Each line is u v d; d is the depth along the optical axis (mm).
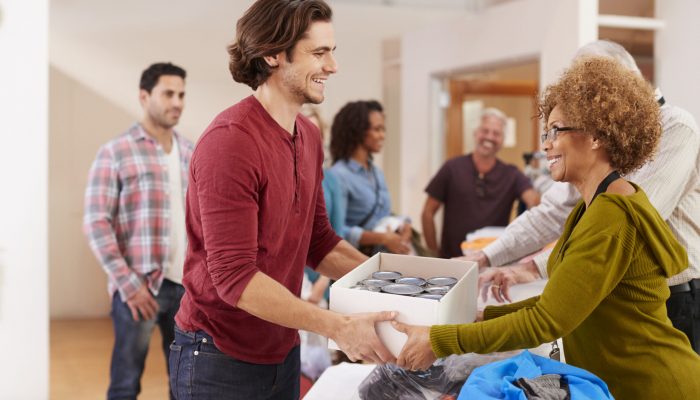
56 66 5051
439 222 5012
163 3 5125
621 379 1324
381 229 3139
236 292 1313
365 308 1343
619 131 1271
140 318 2914
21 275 2477
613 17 3205
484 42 4418
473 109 4836
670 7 3080
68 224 5199
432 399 1461
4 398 2500
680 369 1297
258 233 1396
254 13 1365
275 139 1396
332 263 1726
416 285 1460
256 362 1482
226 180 1304
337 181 2980
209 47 5250
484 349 1269
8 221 2445
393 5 4672
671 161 1781
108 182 2879
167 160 3006
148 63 5199
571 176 1344
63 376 3943
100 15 5047
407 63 5316
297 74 1365
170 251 2951
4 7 2373
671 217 1877
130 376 2932
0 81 2393
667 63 3111
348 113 3246
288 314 1310
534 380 1226
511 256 2039
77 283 5262
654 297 1301
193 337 1476
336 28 5477
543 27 3799
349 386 1717
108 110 5191
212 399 1471
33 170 2451
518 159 4785
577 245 1250
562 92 1325
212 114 5305
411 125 5277
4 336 2484
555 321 1241
